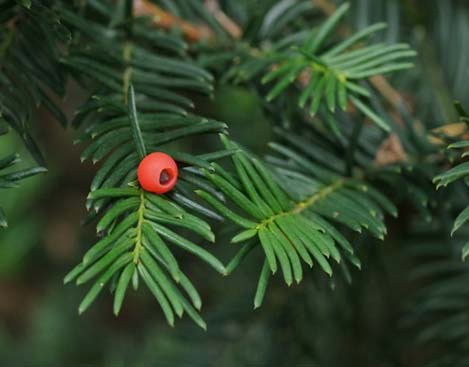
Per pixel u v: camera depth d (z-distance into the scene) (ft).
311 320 1.85
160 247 1.11
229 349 1.85
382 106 1.51
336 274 1.73
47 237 3.12
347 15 1.66
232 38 1.49
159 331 2.36
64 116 1.31
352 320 1.88
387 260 1.89
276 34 1.49
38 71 1.33
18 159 1.17
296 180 1.32
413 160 1.44
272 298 1.86
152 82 1.35
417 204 1.38
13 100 1.27
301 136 1.44
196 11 1.50
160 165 1.14
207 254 1.12
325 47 1.46
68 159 3.14
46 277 3.14
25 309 3.19
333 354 1.91
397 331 1.92
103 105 1.26
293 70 1.34
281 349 1.84
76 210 3.18
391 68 1.31
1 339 2.81
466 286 1.67
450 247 1.68
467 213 1.13
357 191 1.34
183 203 1.16
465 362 1.68
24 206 2.99
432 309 1.72
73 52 1.33
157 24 1.46
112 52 1.37
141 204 1.14
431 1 1.71
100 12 1.41
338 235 1.20
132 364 2.39
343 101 1.29
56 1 1.35
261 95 1.44
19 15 1.31
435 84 1.66
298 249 1.15
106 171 1.17
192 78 1.37
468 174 1.16
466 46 1.69
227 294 1.98
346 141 1.44
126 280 1.09
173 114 1.25
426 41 1.71
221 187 1.16
